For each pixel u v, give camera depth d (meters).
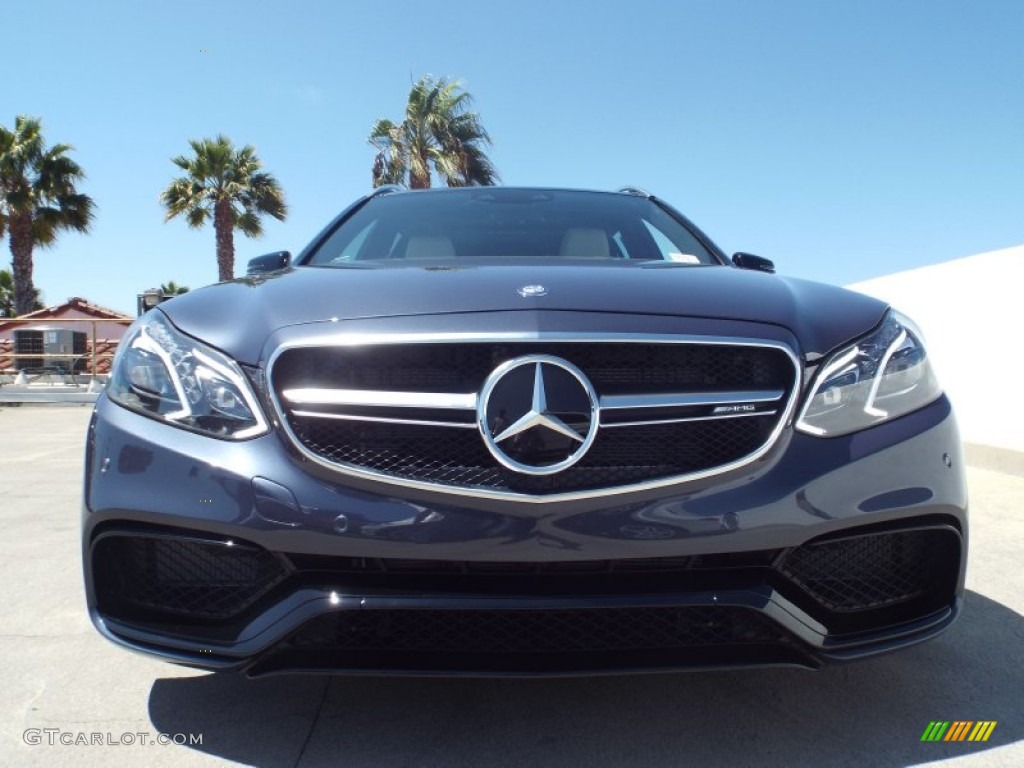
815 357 1.87
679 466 1.77
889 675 2.28
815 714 2.05
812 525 1.74
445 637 1.75
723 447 1.79
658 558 1.73
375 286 1.99
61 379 16.25
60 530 4.06
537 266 2.23
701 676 2.26
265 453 1.75
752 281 2.17
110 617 1.82
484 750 1.88
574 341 1.78
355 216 3.27
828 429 1.82
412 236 3.01
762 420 1.81
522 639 1.75
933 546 1.87
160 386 1.86
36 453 7.23
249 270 2.89
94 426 1.90
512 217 3.17
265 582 1.76
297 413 1.78
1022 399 5.79
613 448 1.77
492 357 1.79
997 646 2.49
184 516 1.73
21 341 16.47
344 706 2.09
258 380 1.80
